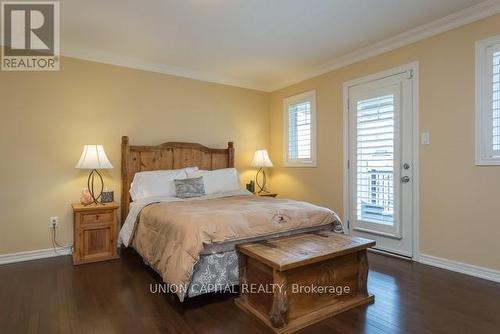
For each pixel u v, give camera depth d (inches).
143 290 96.2
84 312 81.8
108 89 145.4
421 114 120.1
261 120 198.5
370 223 138.5
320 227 107.0
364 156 141.6
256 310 81.2
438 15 108.4
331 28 118.5
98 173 142.3
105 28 116.8
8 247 123.3
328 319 78.2
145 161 151.6
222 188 157.9
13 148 124.4
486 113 102.2
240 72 172.7
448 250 112.4
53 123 132.4
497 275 99.8
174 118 164.9
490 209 101.6
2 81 123.0
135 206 125.4
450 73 111.2
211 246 86.1
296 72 172.7
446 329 72.6
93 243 125.0
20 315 80.1
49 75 131.7
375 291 94.2
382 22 113.7
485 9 101.0
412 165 123.0
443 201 113.7
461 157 108.5
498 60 99.9
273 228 94.3
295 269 76.9
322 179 163.8
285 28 118.3
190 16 108.0
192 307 85.0
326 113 161.2
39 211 129.3
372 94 137.9
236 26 116.3
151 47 136.3
